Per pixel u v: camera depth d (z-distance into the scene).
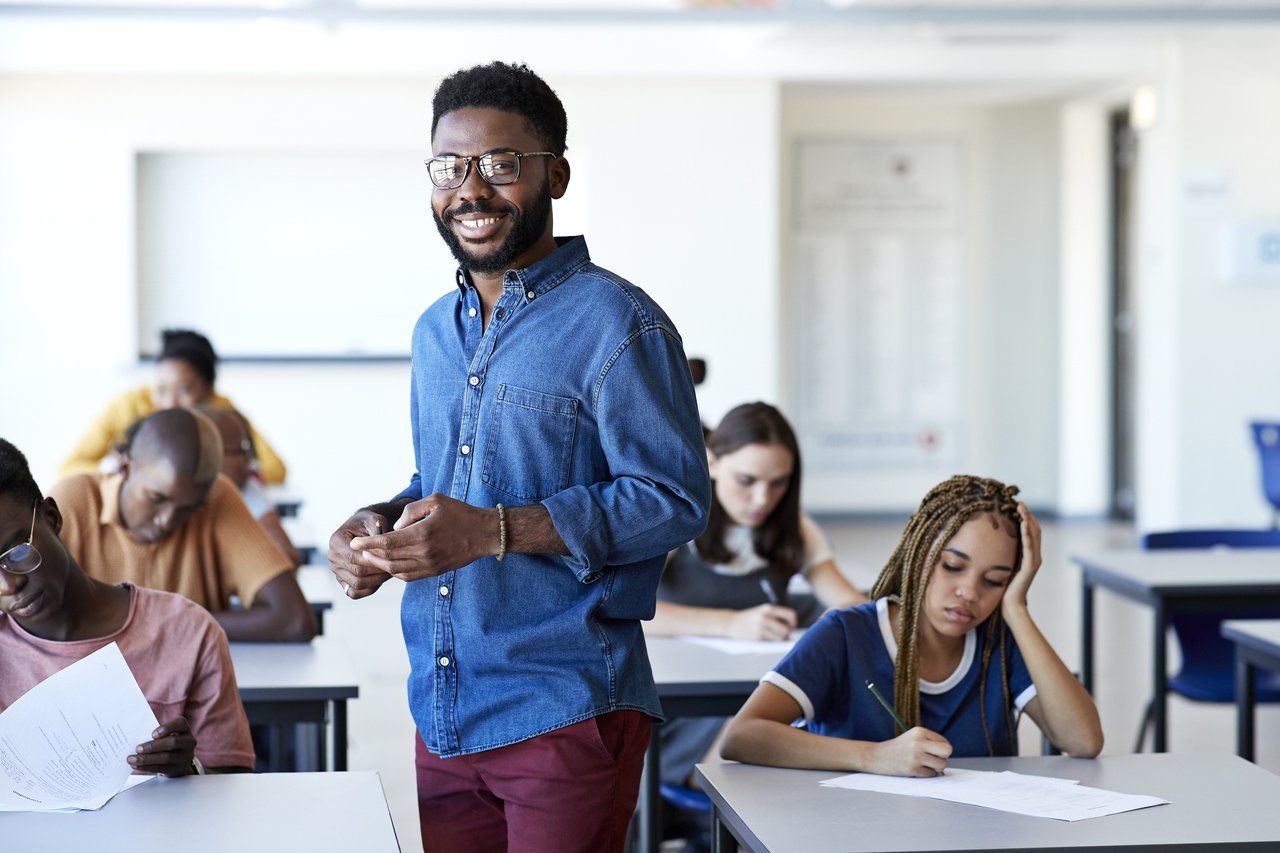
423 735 1.86
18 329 7.75
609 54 7.98
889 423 10.32
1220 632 4.17
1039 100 9.60
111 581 2.91
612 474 1.80
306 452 8.06
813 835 1.79
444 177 1.80
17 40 7.52
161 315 7.96
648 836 2.79
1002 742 2.31
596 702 1.79
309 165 8.03
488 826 1.89
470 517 1.68
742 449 3.18
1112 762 2.19
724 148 8.21
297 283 8.07
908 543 2.29
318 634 3.75
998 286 10.29
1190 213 8.38
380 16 6.04
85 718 1.90
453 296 1.94
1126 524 9.77
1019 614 2.29
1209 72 8.34
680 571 3.29
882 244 10.23
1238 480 8.48
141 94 7.76
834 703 2.30
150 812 1.79
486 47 7.87
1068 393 9.97
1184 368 8.42
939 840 1.78
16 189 7.71
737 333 8.27
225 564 3.05
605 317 1.79
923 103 10.04
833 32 7.82
